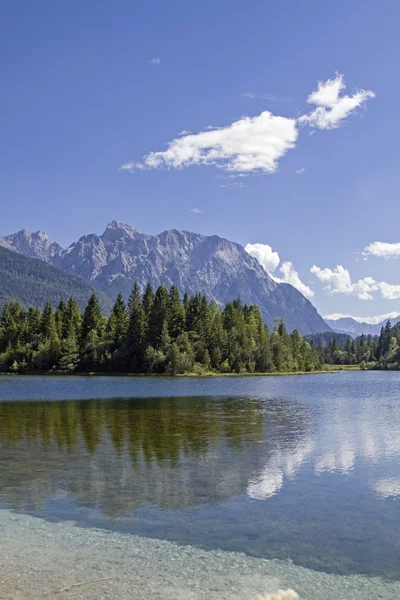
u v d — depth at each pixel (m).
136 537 16.50
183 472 25.16
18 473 24.98
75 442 33.81
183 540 16.27
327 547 15.77
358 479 23.89
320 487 22.48
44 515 18.69
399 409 56.12
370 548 15.70
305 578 13.67
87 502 20.25
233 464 27.00
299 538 16.47
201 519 18.22
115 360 149.88
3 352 164.62
